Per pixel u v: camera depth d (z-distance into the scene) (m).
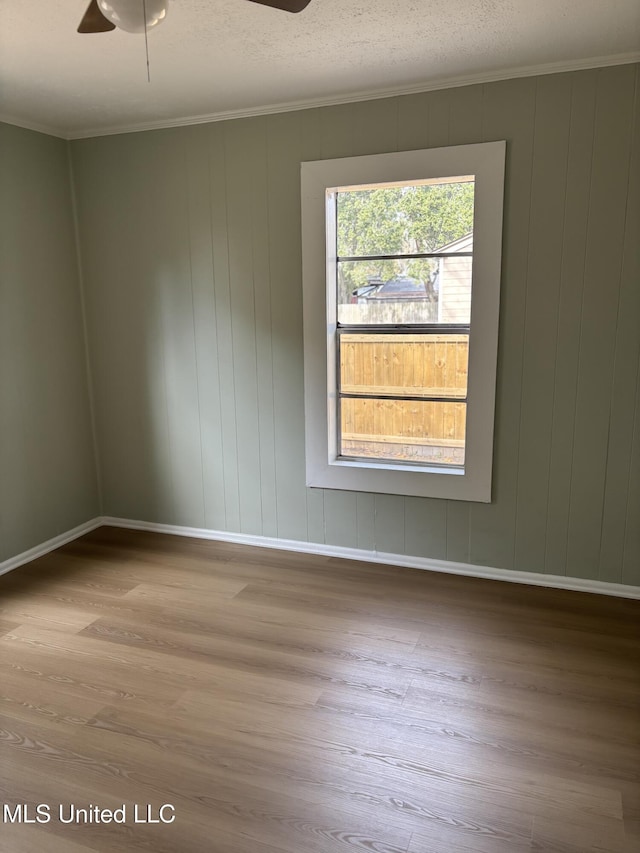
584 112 2.66
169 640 2.65
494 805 1.77
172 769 1.92
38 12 2.09
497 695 2.26
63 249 3.63
